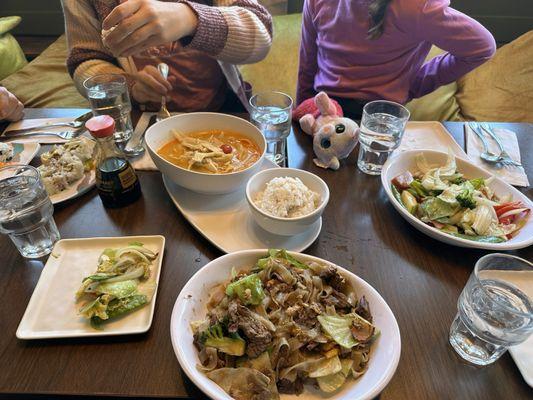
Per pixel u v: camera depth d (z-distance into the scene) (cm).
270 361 54
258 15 143
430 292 68
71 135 107
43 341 58
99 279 63
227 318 56
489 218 77
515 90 194
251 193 79
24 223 70
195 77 155
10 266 71
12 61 224
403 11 125
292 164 102
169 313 63
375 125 98
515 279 67
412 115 195
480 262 61
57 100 200
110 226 80
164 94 127
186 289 59
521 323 52
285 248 75
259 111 101
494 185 88
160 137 91
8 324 61
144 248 72
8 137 106
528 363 56
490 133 112
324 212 86
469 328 58
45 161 92
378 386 48
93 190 89
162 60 148
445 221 80
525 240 73
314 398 52
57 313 62
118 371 55
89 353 57
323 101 103
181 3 113
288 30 227
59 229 79
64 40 244
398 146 104
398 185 89
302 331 57
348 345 54
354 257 75
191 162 85
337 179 97
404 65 143
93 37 139
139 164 97
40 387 53
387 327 56
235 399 50
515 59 199
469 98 200
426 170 94
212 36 119
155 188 91
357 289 62
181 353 50
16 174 74
